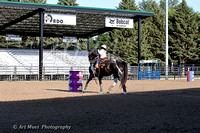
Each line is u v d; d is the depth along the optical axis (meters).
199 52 57.56
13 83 26.78
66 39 46.19
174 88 18.11
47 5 31.91
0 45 55.47
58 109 8.12
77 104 9.27
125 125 5.70
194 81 29.45
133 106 8.66
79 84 15.69
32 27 45.38
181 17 59.12
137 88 18.39
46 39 60.47
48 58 45.41
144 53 55.12
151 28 60.00
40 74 33.31
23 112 7.59
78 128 5.48
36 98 11.64
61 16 33.00
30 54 45.09
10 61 42.03
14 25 43.69
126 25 36.38
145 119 6.36
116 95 12.82
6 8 31.53
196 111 7.56
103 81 30.78
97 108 8.25
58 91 16.02
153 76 37.28
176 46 58.00
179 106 8.65
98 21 40.97
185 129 5.29
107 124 5.82
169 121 6.09
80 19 39.62
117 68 13.33
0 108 8.41
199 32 58.75
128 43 54.44
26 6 30.84
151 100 10.45
